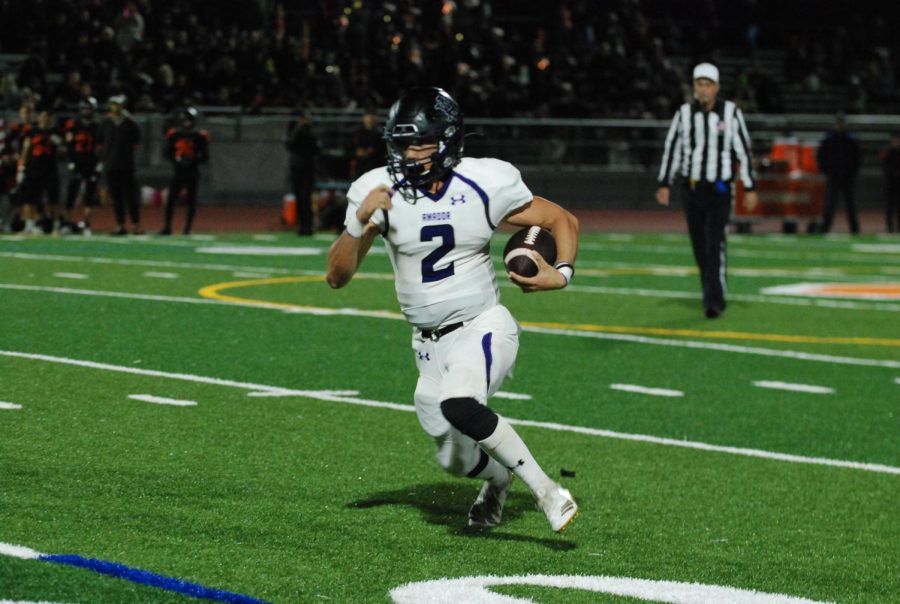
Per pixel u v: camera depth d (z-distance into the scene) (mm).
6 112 36938
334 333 18266
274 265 28438
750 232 45062
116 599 7250
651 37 63062
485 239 8945
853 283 28344
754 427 13414
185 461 10742
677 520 9789
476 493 10227
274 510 9430
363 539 8836
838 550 9211
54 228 36500
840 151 44250
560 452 11906
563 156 51875
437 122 8656
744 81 58812
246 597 7406
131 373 14586
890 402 15070
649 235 42875
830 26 71688
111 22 50156
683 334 19719
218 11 52250
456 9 57250
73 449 10930
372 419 12805
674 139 21234
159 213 45594
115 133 36031
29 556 7938
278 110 47438
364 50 52750
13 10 49000
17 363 14844
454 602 7590
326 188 42031
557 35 59750
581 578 8219
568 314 21609
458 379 8602
